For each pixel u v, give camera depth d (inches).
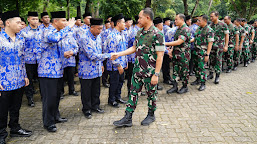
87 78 146.3
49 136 127.2
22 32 175.3
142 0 453.4
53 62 126.6
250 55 373.7
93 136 126.1
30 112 165.9
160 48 120.6
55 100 131.0
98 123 143.7
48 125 132.2
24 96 206.7
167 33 227.3
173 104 176.6
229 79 253.8
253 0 784.9
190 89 218.4
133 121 145.4
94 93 157.8
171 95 200.2
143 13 121.6
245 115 152.3
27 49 176.6
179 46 192.7
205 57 205.3
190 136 124.1
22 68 122.2
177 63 199.5
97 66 150.0
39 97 203.3
